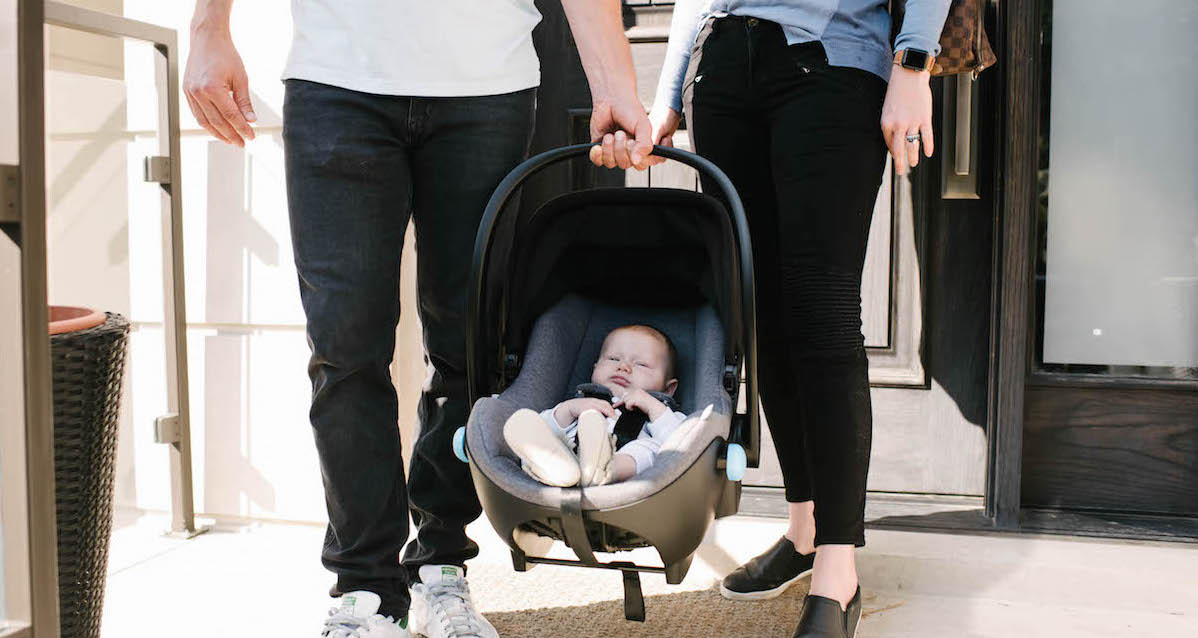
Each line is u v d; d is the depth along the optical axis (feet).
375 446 5.33
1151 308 7.45
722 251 5.13
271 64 7.59
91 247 7.89
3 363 3.46
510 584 6.80
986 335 7.53
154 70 7.44
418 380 7.86
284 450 7.88
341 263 5.19
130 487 8.21
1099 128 7.42
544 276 5.50
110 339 4.94
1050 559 6.61
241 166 7.75
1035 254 7.52
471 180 5.46
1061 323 7.59
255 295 7.80
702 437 4.28
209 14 5.52
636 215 5.45
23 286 3.43
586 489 4.17
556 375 5.49
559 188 7.98
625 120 5.08
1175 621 6.23
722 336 5.25
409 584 6.01
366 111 5.22
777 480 7.93
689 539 4.35
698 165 5.02
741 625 6.08
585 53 5.22
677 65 6.13
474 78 5.36
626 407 5.28
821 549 5.39
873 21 5.38
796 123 5.34
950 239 7.52
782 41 5.40
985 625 6.19
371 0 5.22
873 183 5.41
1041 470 7.57
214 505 8.07
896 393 7.73
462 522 5.91
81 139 7.77
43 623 3.53
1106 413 7.45
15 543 3.49
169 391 7.64
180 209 7.51
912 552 6.76
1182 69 7.29
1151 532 7.00
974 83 7.04
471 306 4.84
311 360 5.33
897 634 6.04
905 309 7.66
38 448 3.49
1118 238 7.46
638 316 6.01
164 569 7.07
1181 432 7.35
